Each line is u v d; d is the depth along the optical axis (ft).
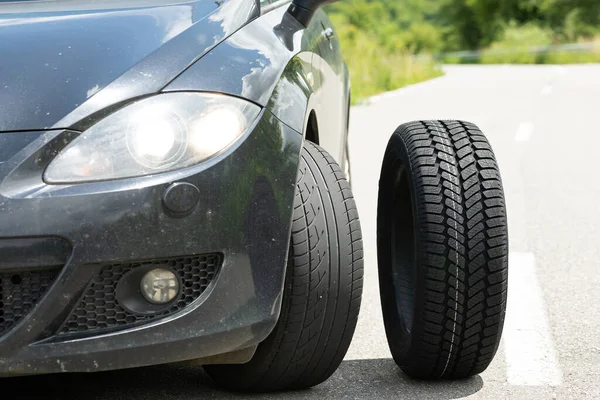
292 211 11.35
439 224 12.85
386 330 14.38
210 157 10.70
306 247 12.00
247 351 11.98
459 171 13.16
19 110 10.66
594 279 19.60
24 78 10.94
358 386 13.47
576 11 231.71
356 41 97.55
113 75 10.96
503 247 12.87
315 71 14.82
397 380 13.76
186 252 10.57
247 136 10.96
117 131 10.61
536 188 30.55
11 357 10.52
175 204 10.45
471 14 244.22
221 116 10.89
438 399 12.94
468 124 14.05
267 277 11.13
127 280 10.63
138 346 10.69
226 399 12.85
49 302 10.44
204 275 10.93
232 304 10.94
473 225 12.85
